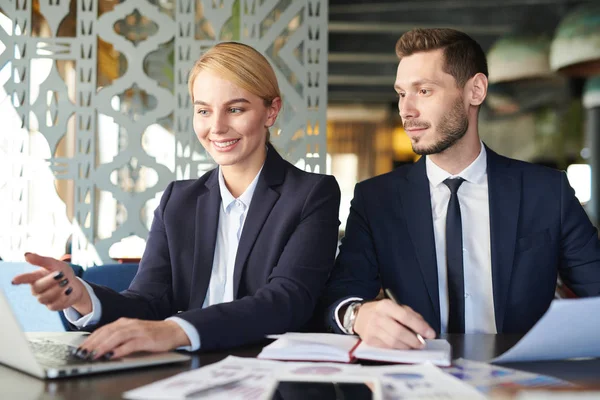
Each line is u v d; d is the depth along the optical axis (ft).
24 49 8.98
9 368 3.42
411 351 3.63
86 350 3.46
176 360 3.52
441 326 5.58
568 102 26.13
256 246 5.07
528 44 16.08
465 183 5.83
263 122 5.23
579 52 13.80
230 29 9.75
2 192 8.88
